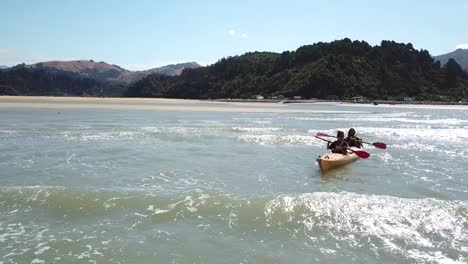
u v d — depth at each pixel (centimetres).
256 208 983
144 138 2275
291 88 16450
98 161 1606
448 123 3925
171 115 4406
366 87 15562
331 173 1505
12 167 1459
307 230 870
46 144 1992
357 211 968
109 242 792
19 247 762
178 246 781
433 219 930
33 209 959
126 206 988
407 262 732
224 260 728
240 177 1391
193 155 1800
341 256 752
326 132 2761
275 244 800
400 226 893
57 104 6347
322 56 18550
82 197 1030
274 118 4225
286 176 1433
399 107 9381
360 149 1911
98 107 5781
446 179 1416
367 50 18388
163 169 1485
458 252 775
